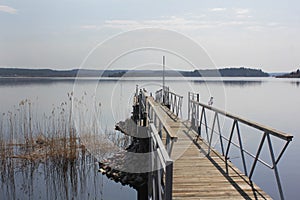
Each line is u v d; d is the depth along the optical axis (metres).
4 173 8.06
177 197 3.83
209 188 4.12
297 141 12.94
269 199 3.77
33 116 11.67
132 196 7.25
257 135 13.48
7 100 22.39
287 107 24.52
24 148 9.51
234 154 10.24
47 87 39.62
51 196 7.14
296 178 8.45
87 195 7.19
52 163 8.54
